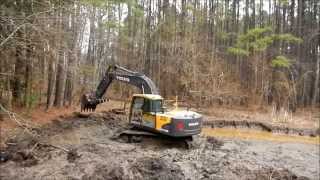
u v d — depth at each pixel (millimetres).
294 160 18141
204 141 19812
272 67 37062
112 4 30328
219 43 42281
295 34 41219
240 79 39469
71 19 20188
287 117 28703
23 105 21625
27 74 21234
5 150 14453
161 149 16859
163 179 13086
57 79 24625
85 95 21531
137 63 38750
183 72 35188
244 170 14883
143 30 39781
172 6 39438
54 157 14172
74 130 18828
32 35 15359
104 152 15234
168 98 35031
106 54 36812
